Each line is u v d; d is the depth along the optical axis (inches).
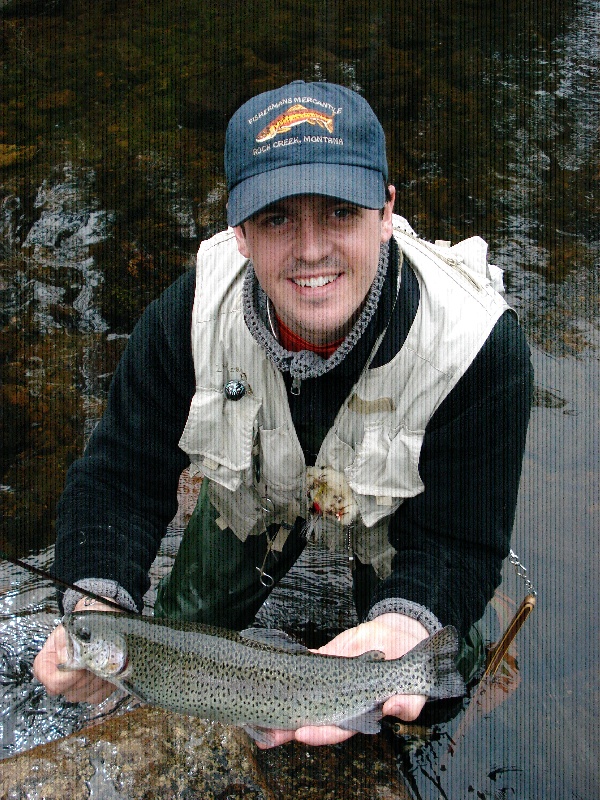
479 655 60.7
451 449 51.1
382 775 55.4
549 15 148.9
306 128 45.7
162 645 49.8
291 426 53.1
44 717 61.0
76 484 55.4
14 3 151.8
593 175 112.8
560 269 98.7
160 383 54.8
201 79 132.3
